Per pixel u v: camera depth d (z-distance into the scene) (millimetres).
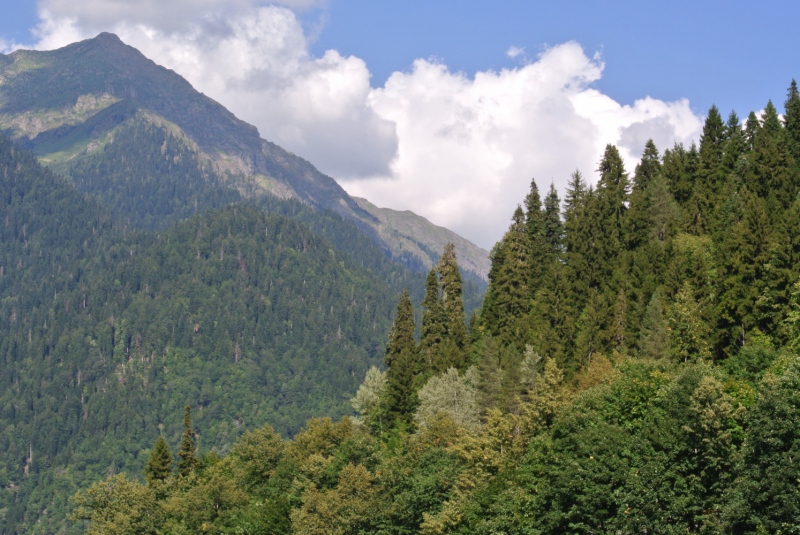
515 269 122438
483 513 66938
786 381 55000
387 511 74875
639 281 110188
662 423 57906
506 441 72250
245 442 114625
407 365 117812
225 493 96812
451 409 99688
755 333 82875
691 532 54531
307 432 110688
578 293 120188
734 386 61406
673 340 88250
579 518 58094
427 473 76750
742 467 52688
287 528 86188
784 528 49219
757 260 91188
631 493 55719
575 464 58219
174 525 93500
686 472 56562
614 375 73688
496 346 106000
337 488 81375
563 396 72500
